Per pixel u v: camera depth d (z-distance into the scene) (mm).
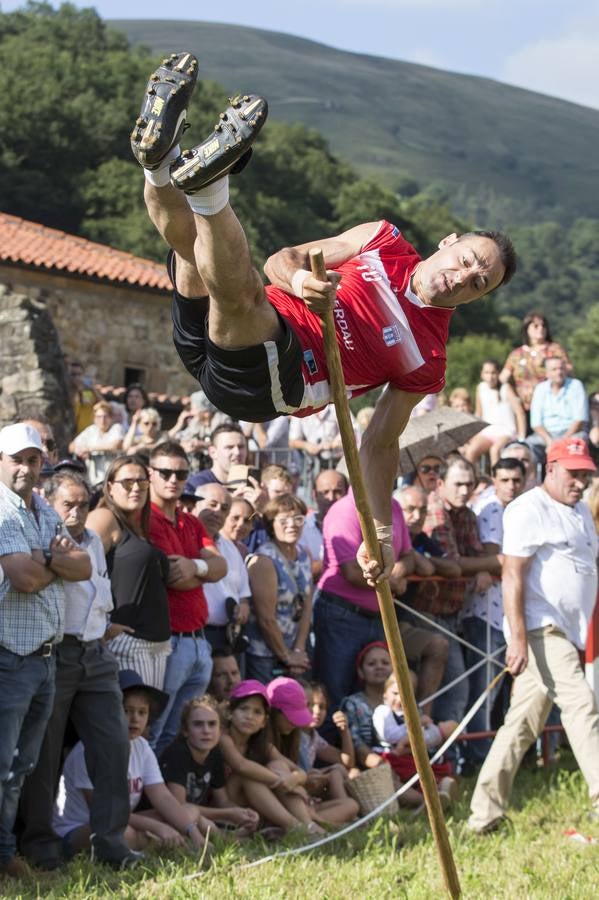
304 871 8852
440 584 12367
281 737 10367
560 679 10359
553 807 11125
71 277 40688
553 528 10453
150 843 9312
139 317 43531
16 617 8531
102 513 10016
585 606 10555
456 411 14875
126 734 9109
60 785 9500
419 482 14305
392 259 5941
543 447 17391
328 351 5555
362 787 10609
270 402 5598
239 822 9773
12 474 8688
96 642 9211
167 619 10023
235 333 5324
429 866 9188
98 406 16797
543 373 17875
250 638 11211
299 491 16656
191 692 10406
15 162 71750
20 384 22219
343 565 11711
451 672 12352
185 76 4973
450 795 11242
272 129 96438
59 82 80062
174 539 10422
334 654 11648
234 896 8102
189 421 18688
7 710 8430
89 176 73688
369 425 6418
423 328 5953
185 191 4945
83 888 8086
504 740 10469
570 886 8734
